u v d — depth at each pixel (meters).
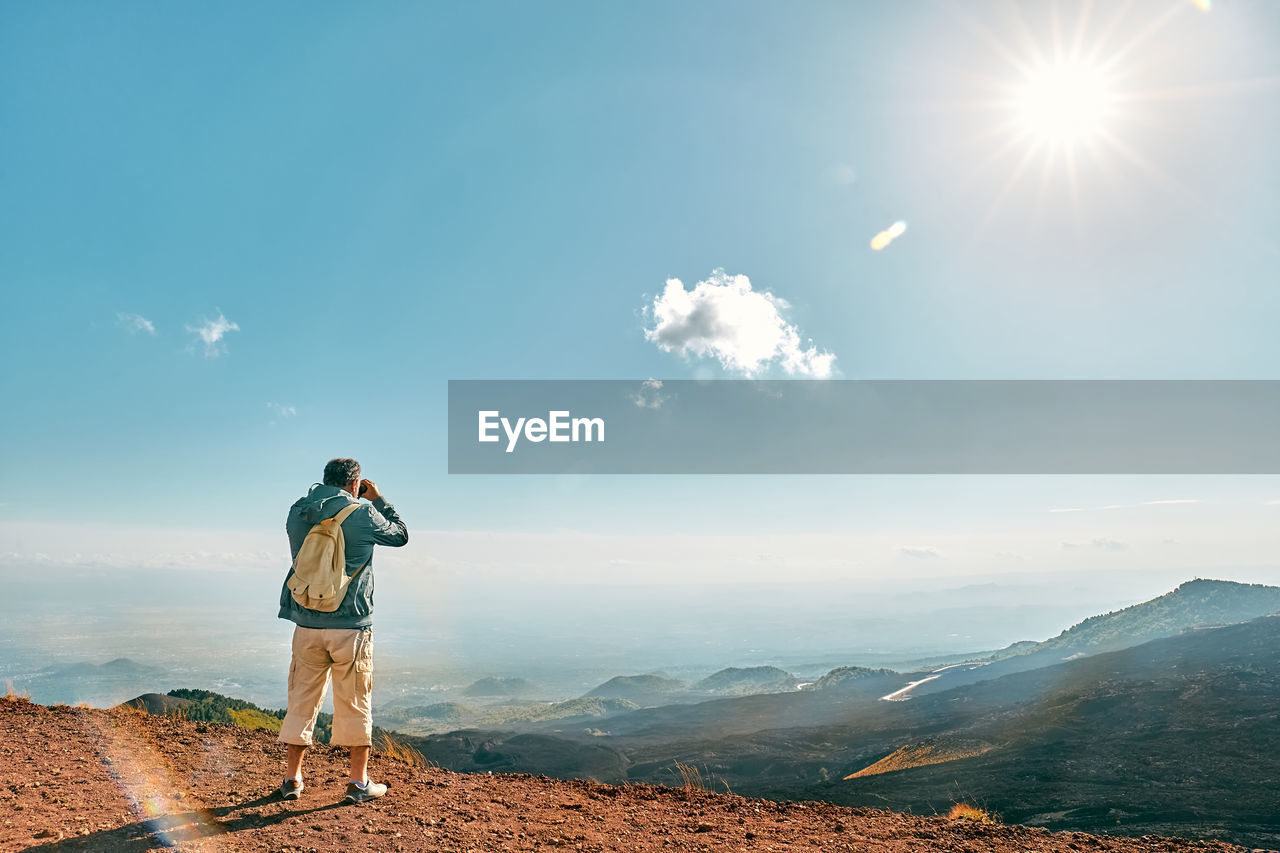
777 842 4.64
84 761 5.13
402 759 6.39
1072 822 51.94
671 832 4.71
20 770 4.77
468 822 4.41
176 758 5.43
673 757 136.38
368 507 4.62
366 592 4.57
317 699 4.56
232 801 4.37
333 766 5.57
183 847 3.48
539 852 3.97
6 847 3.36
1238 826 45.97
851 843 4.71
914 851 4.63
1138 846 5.06
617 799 5.54
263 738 6.38
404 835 4.00
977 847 4.79
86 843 3.48
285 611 4.53
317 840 3.75
